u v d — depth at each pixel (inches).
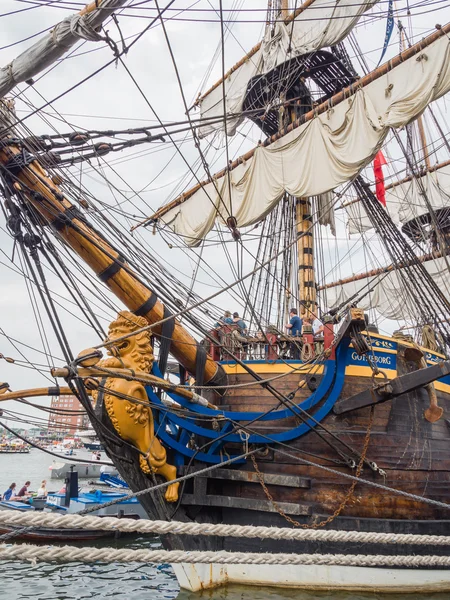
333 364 401.7
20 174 340.8
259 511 387.5
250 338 458.3
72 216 347.9
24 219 335.0
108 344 323.6
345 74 829.2
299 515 379.9
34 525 128.3
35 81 327.3
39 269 326.3
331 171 620.7
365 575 381.4
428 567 386.0
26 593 457.7
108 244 354.3
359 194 765.9
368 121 596.1
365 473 398.9
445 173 1187.3
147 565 577.3
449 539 187.9
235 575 387.2
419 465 415.5
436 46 550.6
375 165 845.8
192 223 761.6
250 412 408.5
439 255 1102.4
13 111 343.6
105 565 574.6
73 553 130.8
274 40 823.7
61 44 289.9
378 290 1230.3
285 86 794.2
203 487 386.6
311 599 367.2
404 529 384.5
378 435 407.8
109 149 387.5
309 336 441.7
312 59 796.0
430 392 432.8
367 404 394.9
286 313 767.1
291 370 414.0
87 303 342.6
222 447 407.2
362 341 387.9
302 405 401.4
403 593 381.4
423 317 687.7
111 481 1282.0
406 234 1245.1
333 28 739.4
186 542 378.6
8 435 4968.0
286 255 788.0
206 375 415.2
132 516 783.7
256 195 692.1
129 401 345.7
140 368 356.5
